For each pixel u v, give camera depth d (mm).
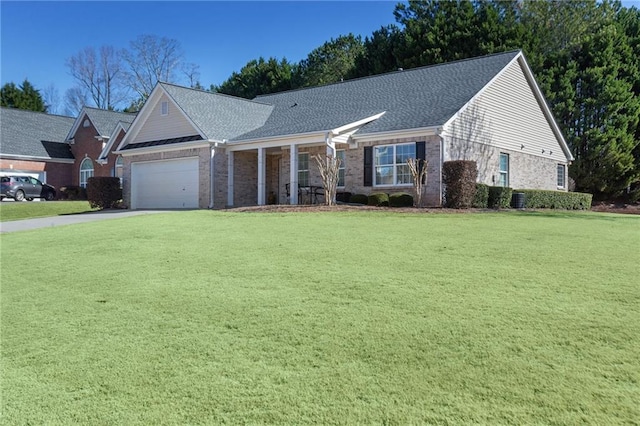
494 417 2986
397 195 16906
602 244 8609
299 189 20719
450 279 6129
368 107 20922
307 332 4461
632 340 4082
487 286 5773
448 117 17297
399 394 3295
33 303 5793
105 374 3775
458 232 10133
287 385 3479
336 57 48781
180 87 23000
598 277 6137
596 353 3840
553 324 4465
